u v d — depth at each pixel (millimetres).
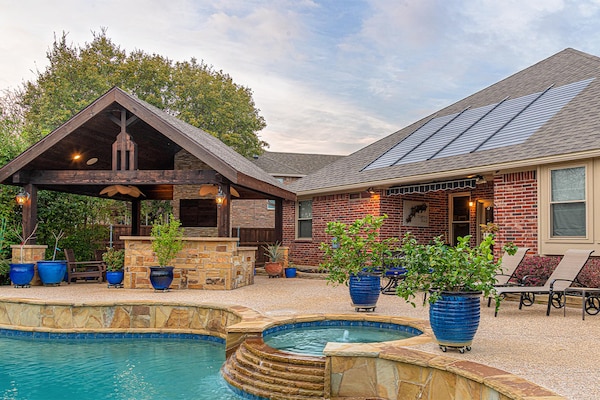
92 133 13547
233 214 29422
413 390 5383
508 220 12039
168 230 12125
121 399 6125
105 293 11227
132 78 27047
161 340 9297
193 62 31375
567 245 10789
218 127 29719
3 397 6203
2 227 13812
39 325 9734
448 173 12984
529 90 15859
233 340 7363
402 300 10906
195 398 6184
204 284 12172
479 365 5047
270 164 32406
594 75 14016
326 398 5777
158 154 17016
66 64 26281
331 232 9531
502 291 8812
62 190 15109
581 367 5203
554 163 11062
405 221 16266
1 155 14805
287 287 13047
